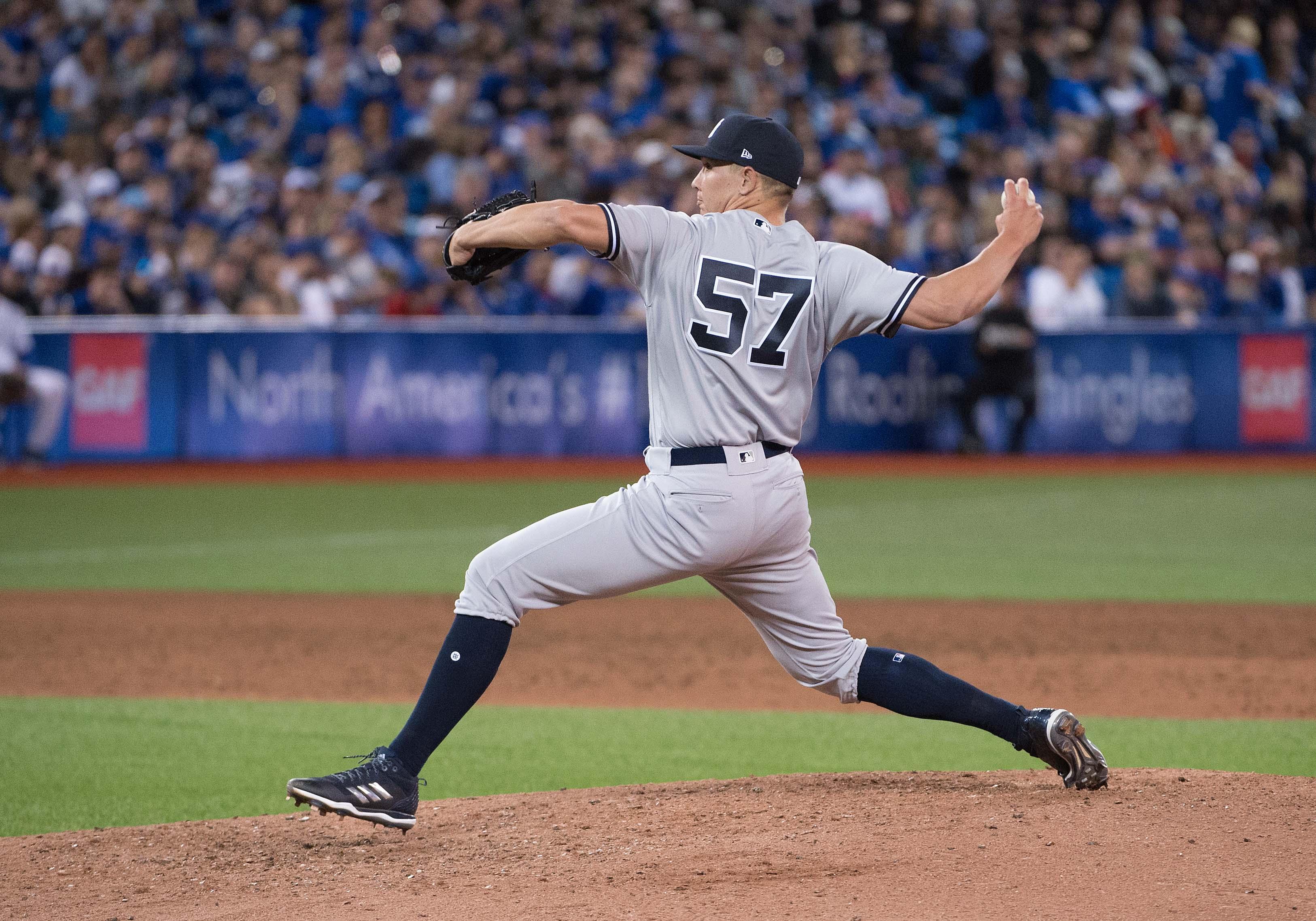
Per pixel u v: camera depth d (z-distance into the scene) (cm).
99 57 7306
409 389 6419
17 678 2622
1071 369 6838
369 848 1528
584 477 6081
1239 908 1236
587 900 1313
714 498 1462
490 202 1493
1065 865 1355
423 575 3778
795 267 1472
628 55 7675
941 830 1480
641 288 1478
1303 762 1959
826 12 8538
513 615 1516
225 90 7488
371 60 7506
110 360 6188
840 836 1474
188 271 6431
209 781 1920
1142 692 2455
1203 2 9238
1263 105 8862
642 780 1914
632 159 7031
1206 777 1702
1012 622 3094
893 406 6881
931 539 4462
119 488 5738
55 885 1422
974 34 8550
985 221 7231
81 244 6431
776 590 1566
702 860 1417
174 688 2545
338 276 6456
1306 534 4559
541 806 1678
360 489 5703
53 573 3834
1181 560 4028
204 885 1412
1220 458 6919
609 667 2739
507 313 6656
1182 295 7088
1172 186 7856
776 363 1463
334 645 2908
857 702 1659
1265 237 7825
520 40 7850
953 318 1468
